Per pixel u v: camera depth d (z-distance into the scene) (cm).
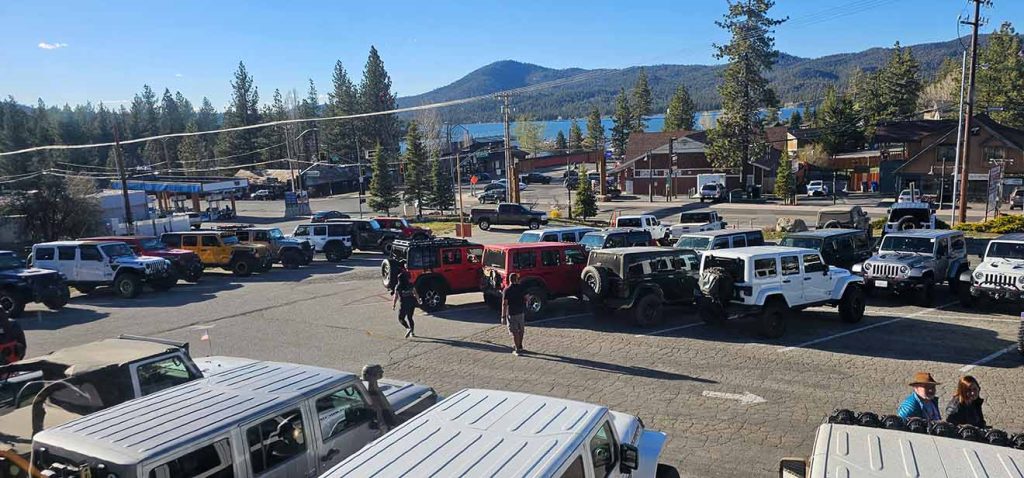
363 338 1546
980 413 705
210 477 500
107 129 13375
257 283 2512
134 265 2180
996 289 1514
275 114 13325
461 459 430
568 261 1741
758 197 6588
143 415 540
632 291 1518
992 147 5688
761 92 6581
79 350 731
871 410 988
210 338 1587
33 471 497
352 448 637
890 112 8750
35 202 3647
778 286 1418
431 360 1341
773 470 803
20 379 697
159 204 7169
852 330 1483
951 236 1816
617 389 1123
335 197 9244
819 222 2992
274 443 555
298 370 676
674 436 916
